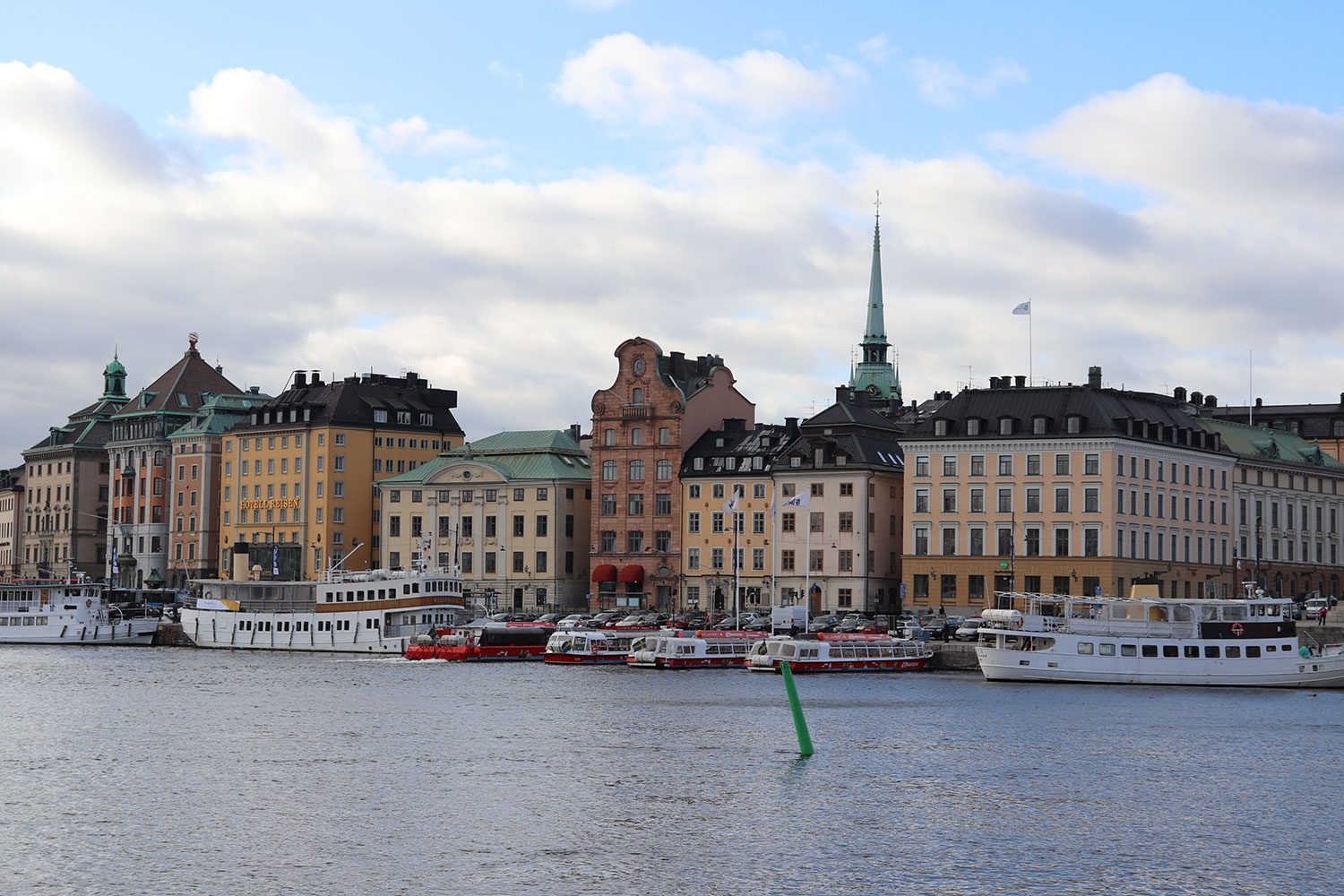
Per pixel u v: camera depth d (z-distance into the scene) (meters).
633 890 70.62
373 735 113.19
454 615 193.25
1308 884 72.06
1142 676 147.00
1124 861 75.62
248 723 119.69
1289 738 111.50
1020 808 86.81
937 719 121.75
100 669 169.38
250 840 79.12
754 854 76.56
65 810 85.88
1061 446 198.62
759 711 127.00
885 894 70.12
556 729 115.81
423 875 72.69
